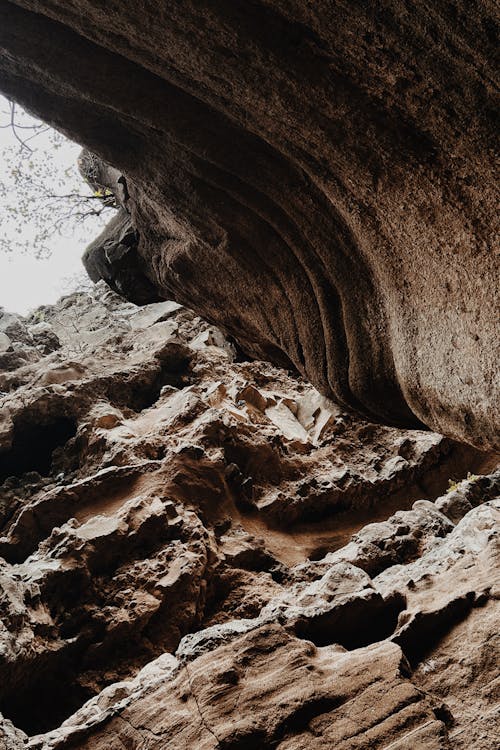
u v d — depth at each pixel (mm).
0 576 9125
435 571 7277
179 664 6082
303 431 16078
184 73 3391
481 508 8477
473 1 2012
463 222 2791
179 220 5309
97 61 3730
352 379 4680
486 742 4711
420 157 2816
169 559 10875
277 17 2738
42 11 3350
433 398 3527
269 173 4070
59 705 8992
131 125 4500
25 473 14672
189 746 5047
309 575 11188
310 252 4504
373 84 2693
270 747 4863
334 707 5129
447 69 2354
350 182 3324
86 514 11938
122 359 17797
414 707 5000
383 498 14266
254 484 13680
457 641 5910
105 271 8906
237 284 5945
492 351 2807
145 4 2934
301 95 2990
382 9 2312
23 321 22297
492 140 2410
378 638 6582
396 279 3588
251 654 5879
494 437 3062
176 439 13836
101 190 12062
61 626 9539
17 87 4512
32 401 15297
